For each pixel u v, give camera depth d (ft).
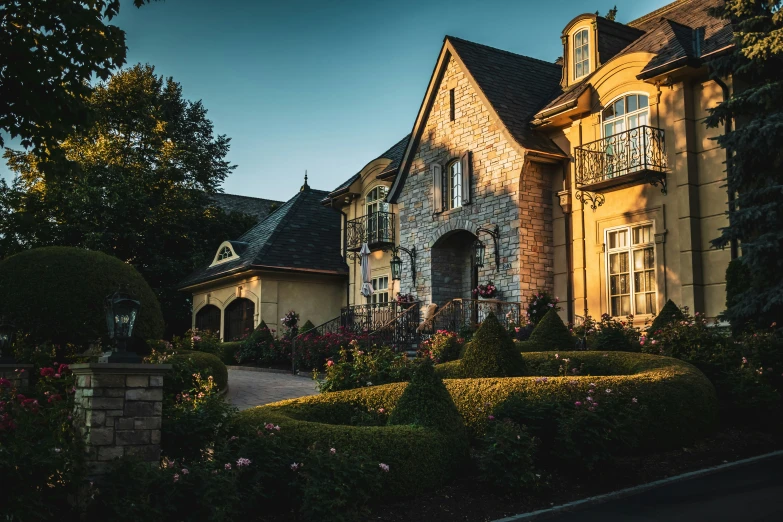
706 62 50.14
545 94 72.49
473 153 69.00
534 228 63.77
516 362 38.22
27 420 23.58
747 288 46.68
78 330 45.88
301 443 26.55
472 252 73.20
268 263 90.53
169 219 109.09
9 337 40.45
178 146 108.78
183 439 26.73
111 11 41.22
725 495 26.14
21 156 101.09
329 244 100.27
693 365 38.93
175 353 47.03
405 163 77.15
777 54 44.16
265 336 79.15
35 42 38.19
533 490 27.07
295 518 24.21
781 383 39.60
